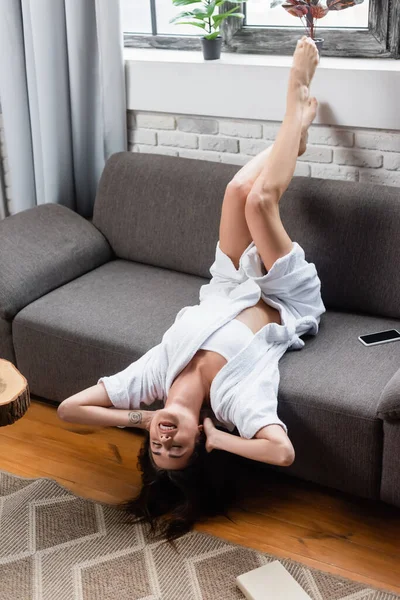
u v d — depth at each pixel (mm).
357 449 2145
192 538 2227
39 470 2539
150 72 3115
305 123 2678
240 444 2152
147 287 2834
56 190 3350
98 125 3316
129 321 2594
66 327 2598
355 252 2592
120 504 2346
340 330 2531
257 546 2205
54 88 3186
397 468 2080
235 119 3061
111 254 3105
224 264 2602
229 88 2980
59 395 2713
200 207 2865
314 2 2770
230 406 2229
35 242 2883
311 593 2025
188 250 2900
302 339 2500
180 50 3355
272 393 2211
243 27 3201
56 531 2271
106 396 2361
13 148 3436
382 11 2893
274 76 2875
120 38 3090
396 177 2850
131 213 3006
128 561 2156
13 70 3281
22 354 2725
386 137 2801
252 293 2432
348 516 2297
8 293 2688
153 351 2398
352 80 2740
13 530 2279
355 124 2799
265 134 3021
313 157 2969
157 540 2229
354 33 2980
